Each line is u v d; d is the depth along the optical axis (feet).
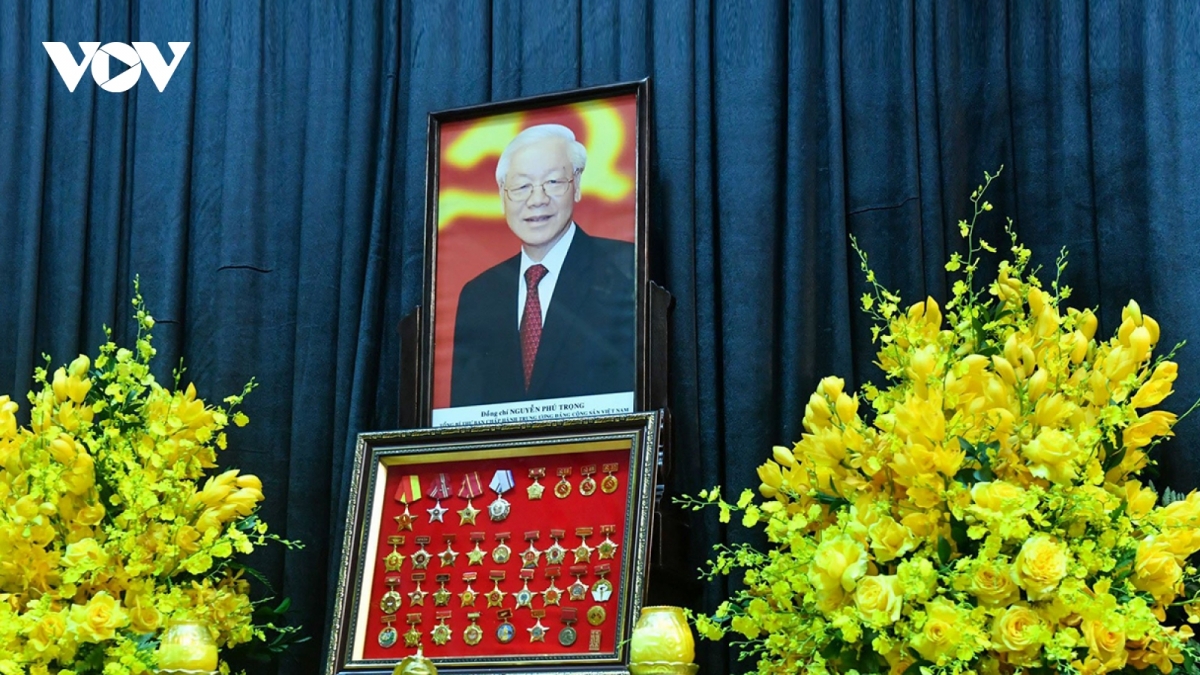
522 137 7.86
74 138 8.71
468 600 6.82
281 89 8.64
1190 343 6.87
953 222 7.49
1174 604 5.89
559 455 6.99
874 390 6.46
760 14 7.92
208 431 7.22
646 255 7.43
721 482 7.52
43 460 6.70
